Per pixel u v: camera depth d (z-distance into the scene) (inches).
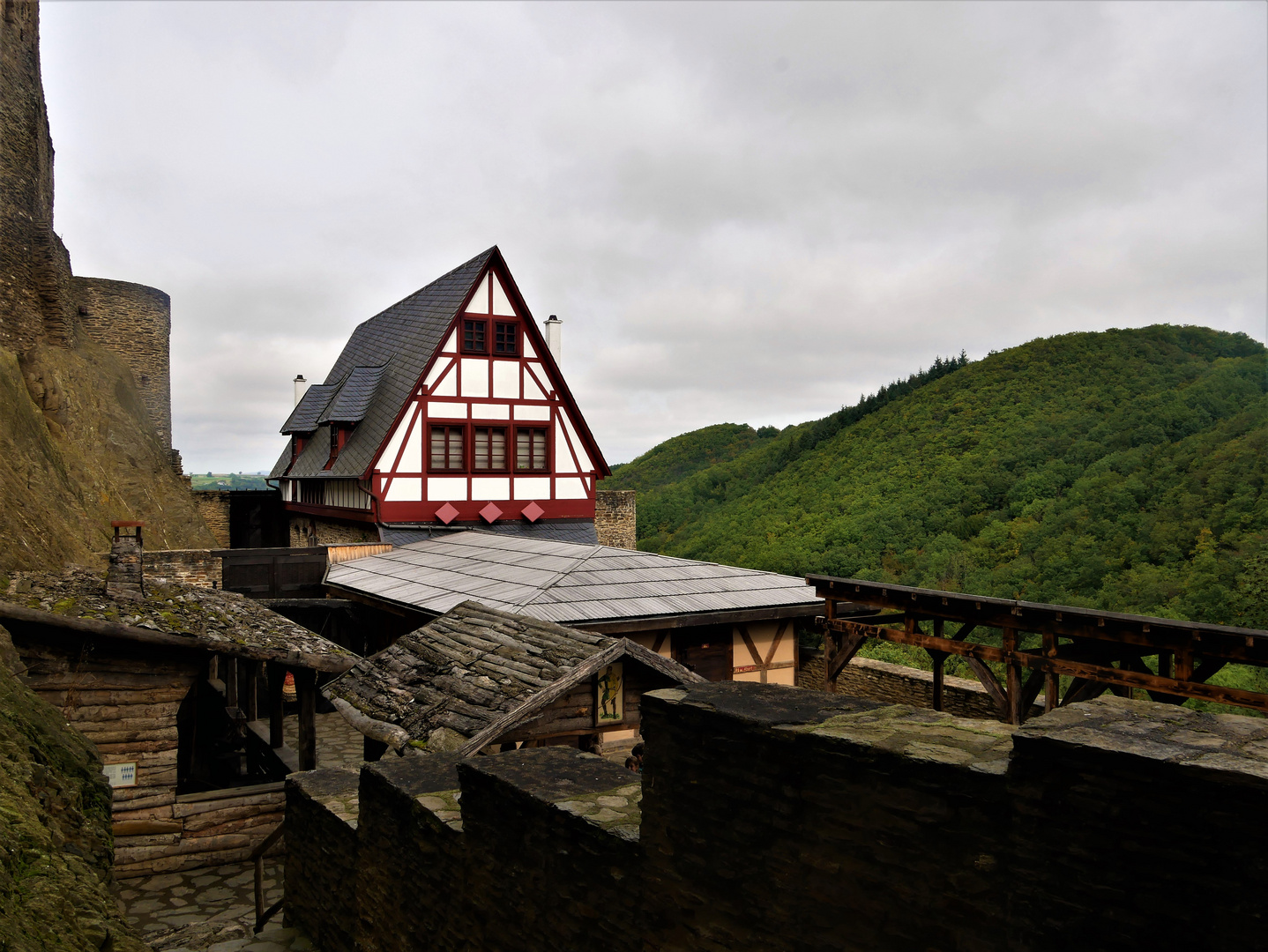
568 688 281.4
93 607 346.3
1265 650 250.7
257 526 1315.2
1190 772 74.8
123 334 1382.9
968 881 90.0
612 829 132.0
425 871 178.9
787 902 106.9
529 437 932.6
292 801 259.0
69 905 152.9
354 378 964.6
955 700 506.9
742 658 513.3
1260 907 70.7
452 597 501.7
